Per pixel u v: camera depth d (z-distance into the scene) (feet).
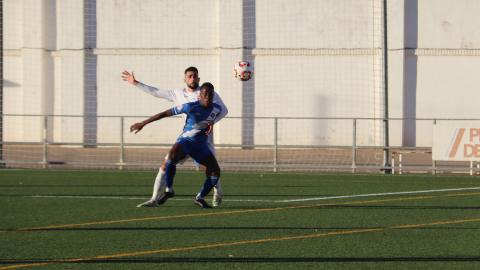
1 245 68.08
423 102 221.25
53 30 231.50
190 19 226.17
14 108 233.14
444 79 221.05
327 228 78.79
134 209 92.89
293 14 223.10
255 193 112.47
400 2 219.82
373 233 75.72
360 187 122.52
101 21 228.02
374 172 157.89
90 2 228.02
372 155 207.41
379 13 220.64
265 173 149.38
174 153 91.20
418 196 109.50
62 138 228.84
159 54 226.99
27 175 139.64
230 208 94.73
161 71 227.40
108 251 65.46
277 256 63.72
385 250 66.64
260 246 68.23
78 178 134.21
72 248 66.80
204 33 225.97
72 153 208.85
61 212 89.92
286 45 223.71
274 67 224.33
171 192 92.27
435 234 75.25
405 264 60.80
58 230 76.64
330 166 151.43
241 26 222.89
